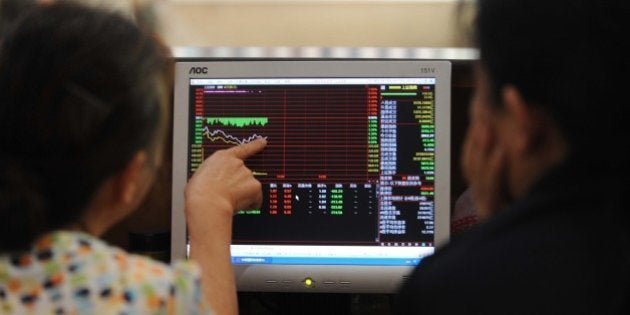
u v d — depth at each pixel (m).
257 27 1.24
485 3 0.52
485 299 0.50
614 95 0.47
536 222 0.51
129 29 0.62
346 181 1.00
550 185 0.51
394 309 0.59
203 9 1.24
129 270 0.58
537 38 0.49
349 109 1.00
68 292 0.55
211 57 1.07
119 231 1.15
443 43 1.21
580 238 0.49
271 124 1.00
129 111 0.58
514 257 0.50
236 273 1.00
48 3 0.61
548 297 0.48
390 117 0.99
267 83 1.00
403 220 1.00
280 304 1.11
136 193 0.65
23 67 0.56
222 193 0.92
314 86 1.00
